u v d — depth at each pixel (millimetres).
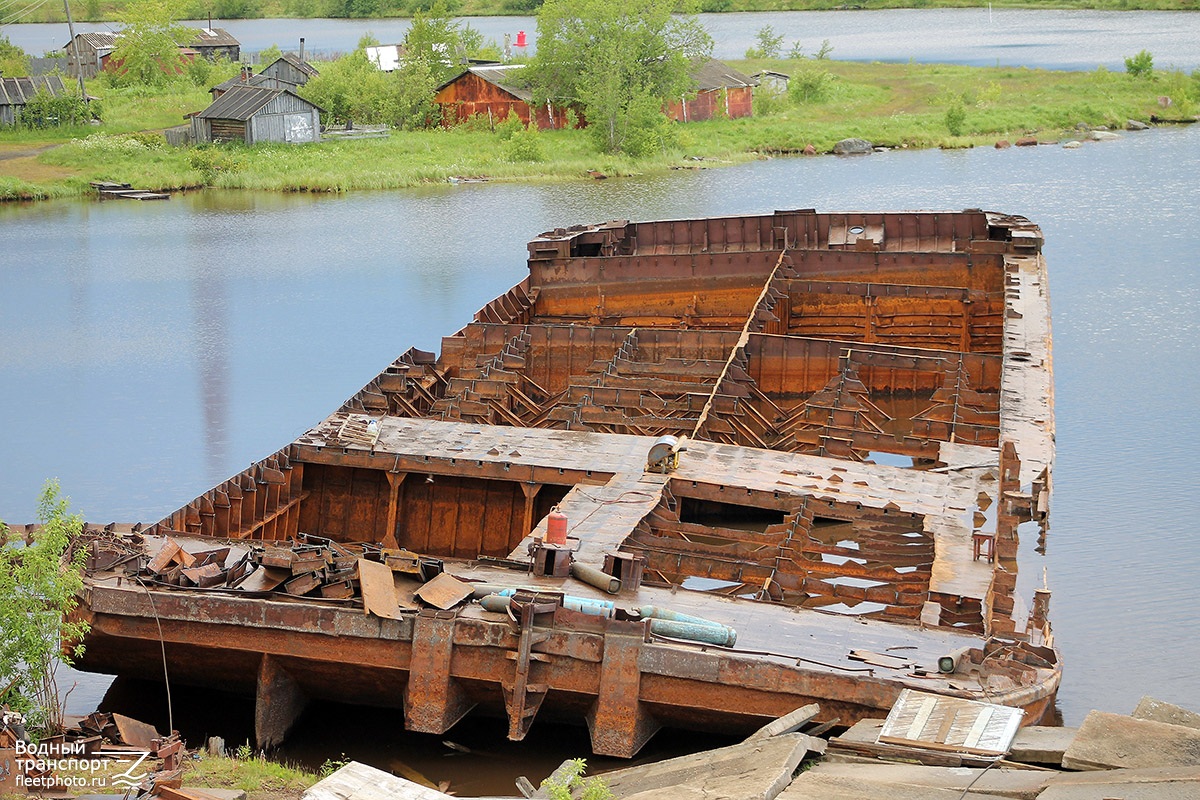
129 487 50281
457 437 42688
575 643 29188
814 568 34719
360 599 30547
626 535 34812
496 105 146000
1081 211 97000
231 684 32219
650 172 125125
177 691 33469
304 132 135500
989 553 34312
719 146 136125
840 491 38500
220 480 51000
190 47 194875
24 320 75000
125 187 119125
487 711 31141
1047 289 58750
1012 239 65125
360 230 99750
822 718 27938
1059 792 21547
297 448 41750
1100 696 34156
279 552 32094
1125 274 78250
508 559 33250
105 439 55438
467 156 129750
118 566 31938
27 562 27578
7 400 60688
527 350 55344
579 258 64938
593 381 50031
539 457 40781
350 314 75188
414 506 42125
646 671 28828
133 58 172625
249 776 25531
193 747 30531
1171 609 38500
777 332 60781
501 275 83812
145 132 138000
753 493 38281
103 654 31734
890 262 64625
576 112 144125
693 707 28781
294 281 83438
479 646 29578
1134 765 22953
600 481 39281
